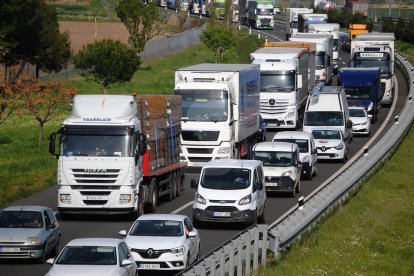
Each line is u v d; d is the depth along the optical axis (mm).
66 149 73625
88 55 168000
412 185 105000
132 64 169750
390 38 174875
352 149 126812
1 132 134750
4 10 157625
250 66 109188
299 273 57562
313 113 121625
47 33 180500
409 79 194500
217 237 68375
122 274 46219
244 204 70875
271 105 132750
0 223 58719
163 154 82312
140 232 55375
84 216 77312
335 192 82125
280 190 88062
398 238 79250
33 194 88312
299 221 67625
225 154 99125
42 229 58500
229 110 99250
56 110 150125
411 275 67375
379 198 95562
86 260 46844
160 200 86000
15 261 58531
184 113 99312
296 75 133000
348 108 134375
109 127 73750
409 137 143750
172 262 53594
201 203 71312
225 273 50656
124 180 73438
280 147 90312
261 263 57500
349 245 71688
